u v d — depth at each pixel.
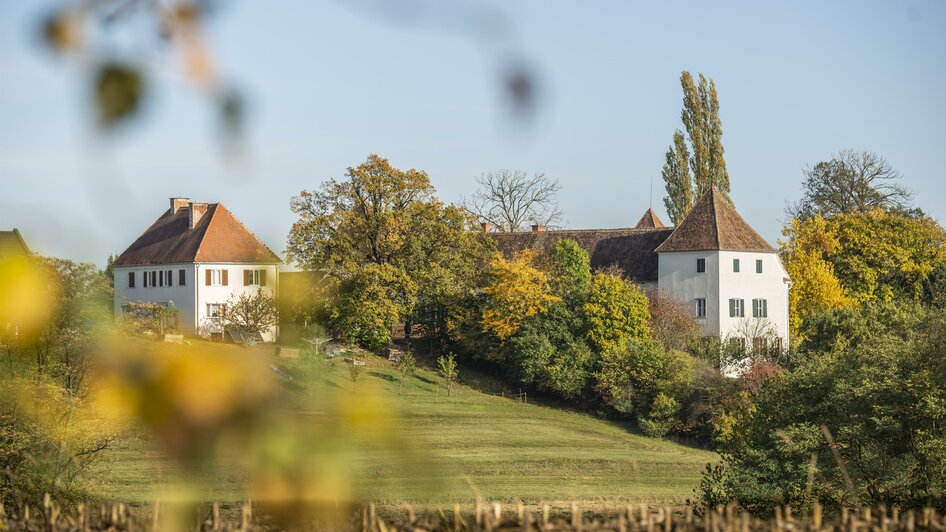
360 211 108.19
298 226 103.19
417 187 109.31
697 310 110.56
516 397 101.62
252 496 2.85
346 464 2.97
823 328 100.25
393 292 106.69
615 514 14.02
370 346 108.00
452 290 109.00
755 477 42.00
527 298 102.81
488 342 105.38
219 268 106.75
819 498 39.78
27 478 29.75
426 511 11.35
